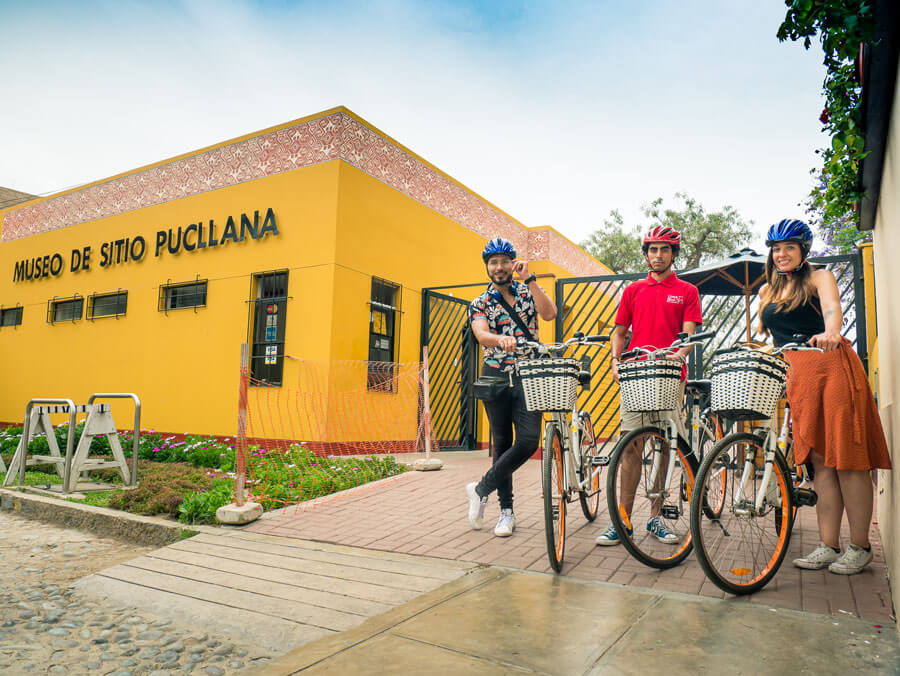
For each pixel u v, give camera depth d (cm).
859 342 621
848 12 218
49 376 1202
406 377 983
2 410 1277
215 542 398
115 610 291
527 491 561
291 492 546
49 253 1253
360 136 934
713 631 232
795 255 317
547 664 207
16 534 472
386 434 935
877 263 388
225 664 232
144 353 1055
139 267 1089
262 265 940
